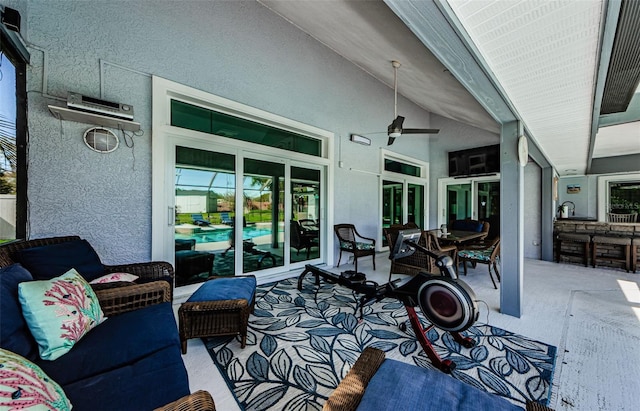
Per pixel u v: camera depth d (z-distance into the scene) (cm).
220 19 344
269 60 396
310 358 199
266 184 410
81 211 254
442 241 454
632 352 207
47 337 126
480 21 141
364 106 564
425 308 183
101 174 265
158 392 105
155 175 295
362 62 468
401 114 666
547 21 140
